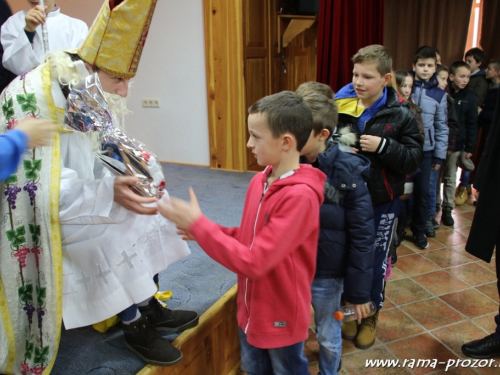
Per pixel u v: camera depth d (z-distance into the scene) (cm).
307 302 119
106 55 117
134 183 113
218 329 165
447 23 449
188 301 167
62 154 123
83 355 137
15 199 112
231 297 172
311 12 386
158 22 368
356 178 139
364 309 145
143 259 128
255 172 364
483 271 258
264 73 382
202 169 376
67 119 113
